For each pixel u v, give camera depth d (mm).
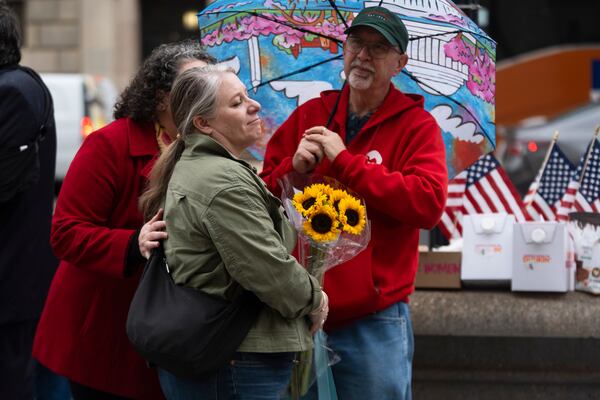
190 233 4293
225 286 4285
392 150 5145
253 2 5645
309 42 5711
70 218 5027
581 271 6211
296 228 4809
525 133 15961
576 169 6570
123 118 5223
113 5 29422
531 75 16516
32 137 5500
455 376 6273
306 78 5754
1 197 5445
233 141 4484
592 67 16406
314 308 4395
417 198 4852
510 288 6340
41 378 6789
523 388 6281
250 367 4332
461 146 5691
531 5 16328
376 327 5145
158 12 30125
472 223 6266
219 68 4516
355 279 5051
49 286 5871
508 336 6152
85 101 21875
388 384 5121
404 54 5199
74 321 5195
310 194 4777
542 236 6082
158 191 4578
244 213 4238
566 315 6098
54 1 29406
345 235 4781
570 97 16453
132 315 4328
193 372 4250
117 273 4895
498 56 16531
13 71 5570
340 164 4934
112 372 5176
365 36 5055
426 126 5129
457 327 6152
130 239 4910
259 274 4215
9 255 5656
